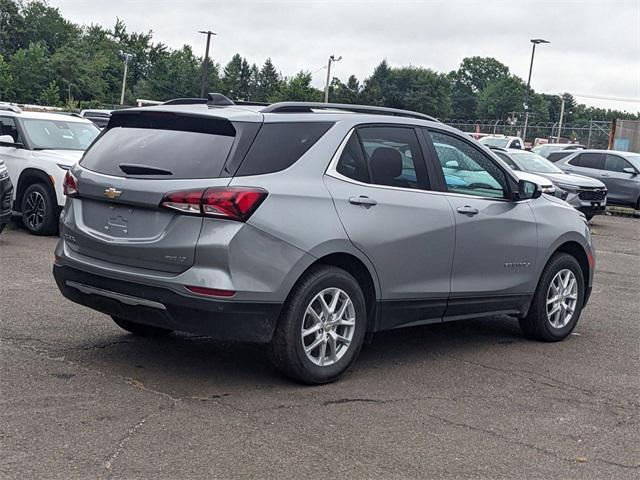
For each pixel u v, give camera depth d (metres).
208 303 5.13
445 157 6.59
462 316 6.74
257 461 4.39
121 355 6.19
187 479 4.14
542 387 6.08
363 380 5.95
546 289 7.38
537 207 7.31
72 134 13.20
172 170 5.38
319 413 5.18
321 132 5.78
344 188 5.75
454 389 5.89
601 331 8.13
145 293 5.29
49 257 10.23
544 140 53.19
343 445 4.69
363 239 5.76
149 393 5.36
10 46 110.19
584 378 6.39
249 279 5.21
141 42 116.88
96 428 4.71
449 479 4.34
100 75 93.00
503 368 6.53
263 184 5.32
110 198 5.51
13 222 13.37
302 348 5.53
